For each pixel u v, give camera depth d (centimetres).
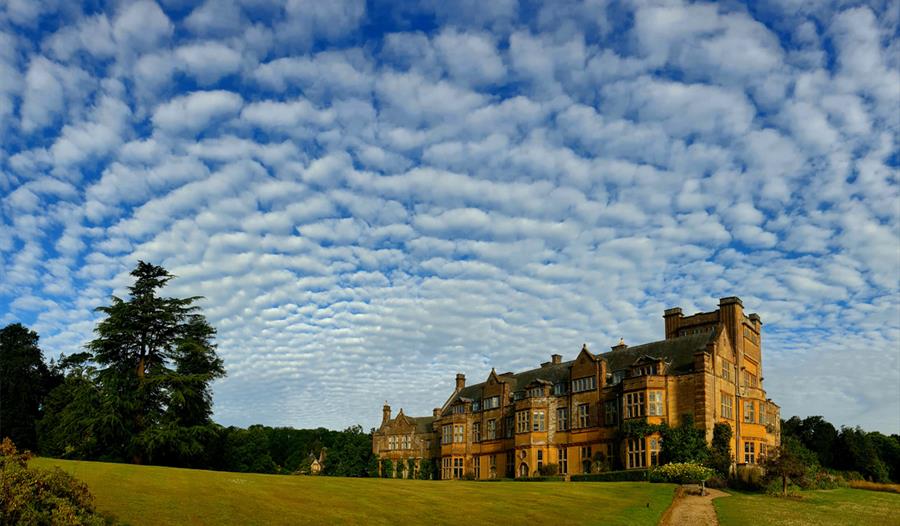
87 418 5444
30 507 1803
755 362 8050
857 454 10131
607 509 3700
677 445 6412
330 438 17462
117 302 5953
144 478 3191
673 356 7206
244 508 2802
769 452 5634
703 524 3572
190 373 6078
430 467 10212
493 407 9231
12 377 8012
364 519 2894
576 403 7769
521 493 4150
